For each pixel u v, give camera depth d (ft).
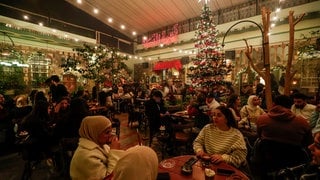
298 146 7.05
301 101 11.83
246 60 31.24
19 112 15.23
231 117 7.52
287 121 7.22
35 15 31.73
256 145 7.84
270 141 7.36
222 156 6.82
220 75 21.91
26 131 10.44
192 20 39.34
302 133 7.07
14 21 28.99
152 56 47.37
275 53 28.53
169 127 13.89
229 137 7.38
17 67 26.20
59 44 34.81
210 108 14.03
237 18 32.78
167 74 43.37
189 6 34.17
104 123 5.77
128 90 34.06
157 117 15.26
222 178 5.56
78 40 37.83
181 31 41.19
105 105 20.54
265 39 10.94
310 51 21.44
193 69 23.18
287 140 7.10
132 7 36.17
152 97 17.21
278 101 7.64
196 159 6.71
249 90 20.08
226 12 34.06
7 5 28.09
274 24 28.09
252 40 30.81
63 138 9.04
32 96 16.47
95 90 25.13
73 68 24.70
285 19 27.22
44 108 10.72
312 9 25.38
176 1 33.01
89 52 23.85
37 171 11.55
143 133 20.10
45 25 32.86
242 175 5.73
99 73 24.81
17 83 23.90
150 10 36.78
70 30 36.81
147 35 48.34
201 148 7.60
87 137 5.67
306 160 6.90
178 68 40.11
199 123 12.91
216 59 21.93
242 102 18.42
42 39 32.37
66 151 8.47
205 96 16.60
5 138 14.93
